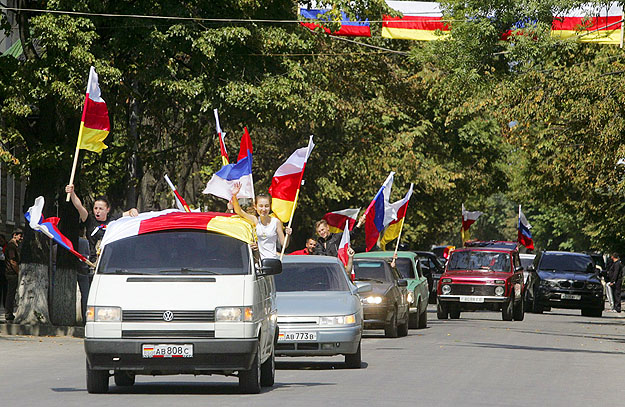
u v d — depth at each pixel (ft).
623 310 422.82
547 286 349.00
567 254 364.58
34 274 214.28
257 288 106.52
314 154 376.89
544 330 249.55
